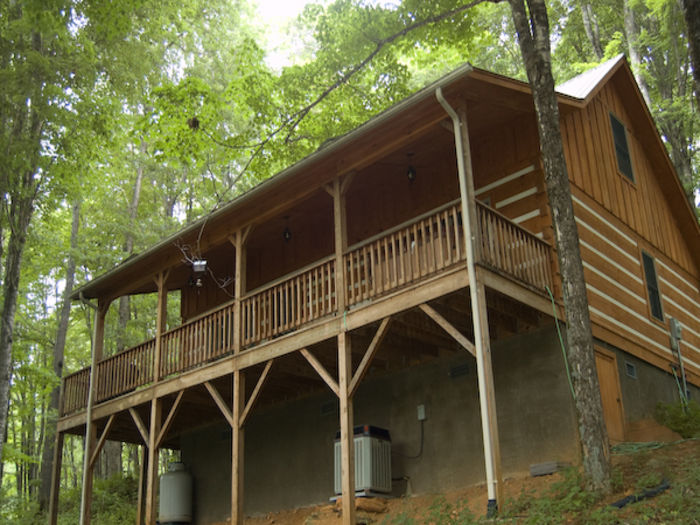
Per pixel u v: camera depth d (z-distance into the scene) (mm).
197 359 12930
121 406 14414
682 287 15883
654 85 23438
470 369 11234
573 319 8664
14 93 15211
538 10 9711
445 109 9562
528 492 9039
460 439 11047
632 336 12781
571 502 7852
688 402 12164
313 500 13102
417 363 12000
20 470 31594
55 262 24984
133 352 14695
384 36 13031
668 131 21266
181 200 30828
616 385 11609
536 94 9430
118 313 26453
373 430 11414
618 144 14727
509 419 10602
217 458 15750
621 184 14273
